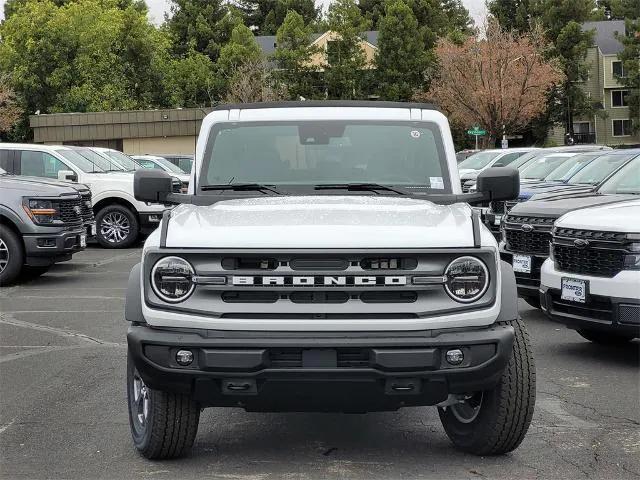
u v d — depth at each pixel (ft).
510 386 17.48
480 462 18.33
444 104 198.49
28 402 23.32
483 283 16.51
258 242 16.37
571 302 27.14
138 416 18.80
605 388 24.56
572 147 75.97
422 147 21.07
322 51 215.92
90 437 20.16
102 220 67.26
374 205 19.12
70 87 207.72
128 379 19.17
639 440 19.81
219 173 20.86
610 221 26.20
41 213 45.01
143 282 16.67
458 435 18.92
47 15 209.26
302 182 20.70
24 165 64.28
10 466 18.11
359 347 16.05
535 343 30.86
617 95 254.88
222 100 233.96
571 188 43.50
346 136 21.20
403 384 16.24
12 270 45.21
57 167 65.16
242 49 238.48
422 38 218.59
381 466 18.10
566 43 226.99
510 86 183.73
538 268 33.45
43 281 48.29
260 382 16.26
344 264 16.29
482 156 86.22
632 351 29.48
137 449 18.89
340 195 20.33
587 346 30.35
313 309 16.26
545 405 22.79
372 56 235.61
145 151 166.91
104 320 35.99
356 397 16.40
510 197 19.84
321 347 16.05
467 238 16.66
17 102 203.92
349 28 211.82
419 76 215.92
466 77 184.96
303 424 21.36
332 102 21.89
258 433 20.58
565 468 17.93
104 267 55.06
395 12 216.54
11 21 214.28
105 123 164.96
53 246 45.19
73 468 17.98
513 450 18.72
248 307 16.33
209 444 19.71
